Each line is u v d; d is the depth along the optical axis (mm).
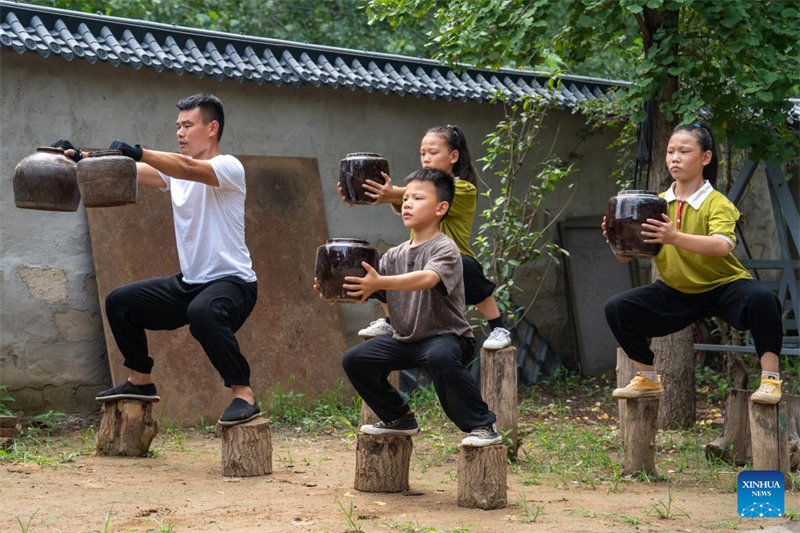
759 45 6828
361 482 5016
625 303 5344
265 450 5492
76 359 7406
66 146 5059
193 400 7531
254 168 8258
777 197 9461
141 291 5660
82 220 7484
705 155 5297
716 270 5211
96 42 7242
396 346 4660
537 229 9930
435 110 9312
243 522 4246
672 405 7816
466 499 4664
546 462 6164
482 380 6086
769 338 5152
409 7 7910
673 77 7625
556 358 10000
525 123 9492
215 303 5402
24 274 7219
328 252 4203
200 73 7602
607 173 10461
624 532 4219
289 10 13594
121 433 6031
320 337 8305
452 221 5707
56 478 5238
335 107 8758
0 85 7145
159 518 4309
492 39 7539
